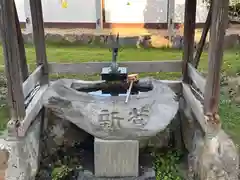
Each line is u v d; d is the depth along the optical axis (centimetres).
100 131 343
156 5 968
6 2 291
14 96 317
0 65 733
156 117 346
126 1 989
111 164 353
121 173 356
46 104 361
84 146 414
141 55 824
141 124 340
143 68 439
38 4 414
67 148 411
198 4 920
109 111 344
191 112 380
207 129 315
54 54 834
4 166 365
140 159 389
